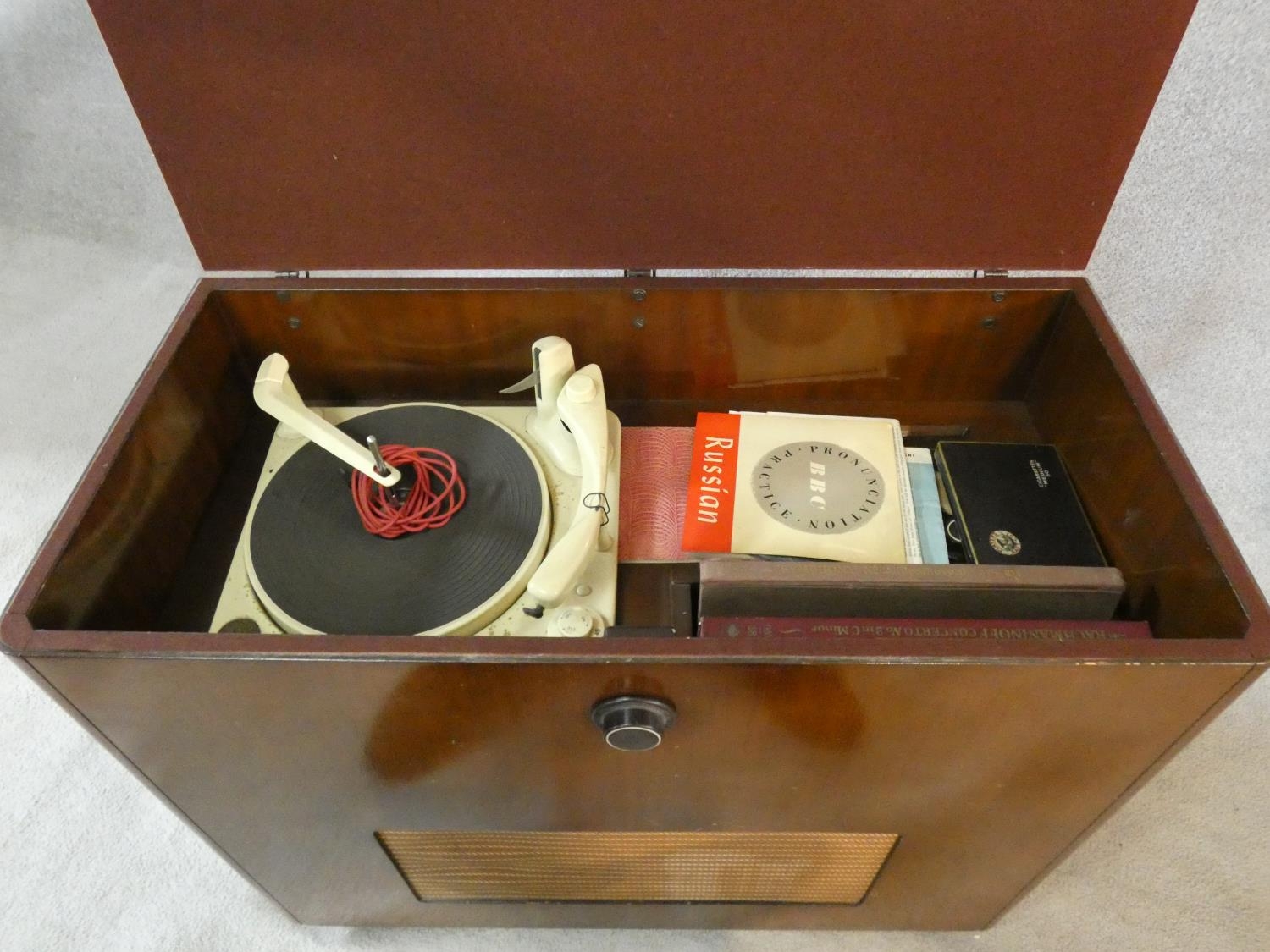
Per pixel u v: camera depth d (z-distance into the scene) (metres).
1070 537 0.97
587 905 1.17
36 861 1.28
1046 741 0.83
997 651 0.73
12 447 1.75
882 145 0.95
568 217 1.03
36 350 1.91
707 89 0.91
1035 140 0.95
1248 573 0.77
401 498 0.99
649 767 0.88
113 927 1.21
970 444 1.06
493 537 0.93
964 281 1.06
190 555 1.00
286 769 0.89
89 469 0.85
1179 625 0.84
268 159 0.97
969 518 0.99
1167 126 1.47
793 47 0.88
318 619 0.87
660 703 0.77
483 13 0.85
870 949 1.20
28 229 2.14
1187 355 1.67
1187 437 1.62
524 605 0.89
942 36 0.86
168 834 1.30
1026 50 0.87
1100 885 1.23
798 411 1.18
